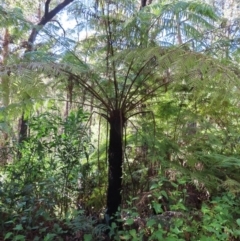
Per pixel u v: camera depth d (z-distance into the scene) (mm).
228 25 2350
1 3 3270
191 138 2463
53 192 2268
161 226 1648
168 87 2391
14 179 2287
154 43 2350
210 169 2295
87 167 2557
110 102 2285
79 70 2102
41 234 1979
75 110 2707
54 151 2520
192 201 2141
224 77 1761
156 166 2385
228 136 2559
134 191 2369
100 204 2529
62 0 4812
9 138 2732
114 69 2301
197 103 2529
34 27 2516
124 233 1776
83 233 1969
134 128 2645
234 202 1995
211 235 1722
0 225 1979
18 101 2254
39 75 2045
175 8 2264
